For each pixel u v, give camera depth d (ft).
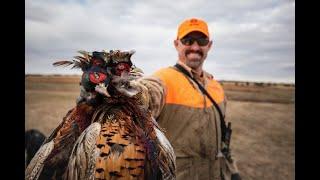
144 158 2.61
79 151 2.59
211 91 4.51
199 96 4.38
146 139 2.67
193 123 4.32
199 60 4.45
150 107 4.06
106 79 2.70
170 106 4.24
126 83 2.74
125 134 2.60
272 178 5.27
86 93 2.74
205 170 4.37
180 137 4.28
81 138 2.62
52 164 2.72
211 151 4.41
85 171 2.55
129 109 2.73
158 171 2.70
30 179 2.71
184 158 4.29
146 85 4.09
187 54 4.42
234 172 4.60
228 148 4.59
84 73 2.73
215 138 4.44
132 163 2.56
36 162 2.74
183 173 4.29
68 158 2.73
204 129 4.37
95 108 2.75
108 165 2.53
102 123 2.65
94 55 2.73
